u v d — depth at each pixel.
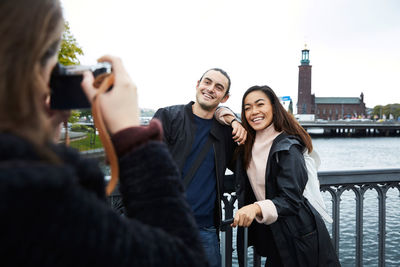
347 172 2.53
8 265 0.37
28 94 0.44
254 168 2.22
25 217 0.37
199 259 0.53
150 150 0.56
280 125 2.15
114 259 0.42
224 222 2.11
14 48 0.43
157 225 0.53
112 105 0.58
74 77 0.60
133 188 0.55
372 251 6.82
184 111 2.37
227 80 2.38
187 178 2.23
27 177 0.37
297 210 1.92
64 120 0.63
